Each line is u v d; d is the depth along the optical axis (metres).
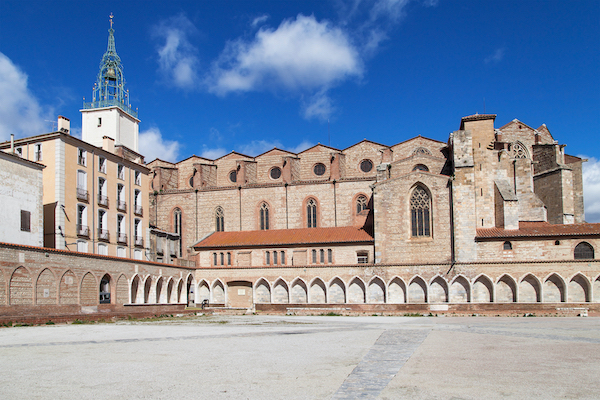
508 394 14.16
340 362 19.52
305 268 72.88
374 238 72.31
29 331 33.41
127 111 98.00
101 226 68.81
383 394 14.16
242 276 75.56
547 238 64.56
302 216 86.56
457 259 67.38
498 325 38.91
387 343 25.77
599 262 61.66
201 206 90.88
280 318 52.97
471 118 75.00
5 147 63.47
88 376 16.66
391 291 69.88
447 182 70.38
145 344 25.38
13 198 50.16
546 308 55.69
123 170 74.81
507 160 73.31
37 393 14.31
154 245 80.81
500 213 70.62
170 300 71.19
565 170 76.00
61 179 60.91
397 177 72.56
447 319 49.00
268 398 13.72
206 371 17.55
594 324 40.28
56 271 47.69
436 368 18.20
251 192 89.25
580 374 17.03
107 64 97.56
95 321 45.16
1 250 41.44
